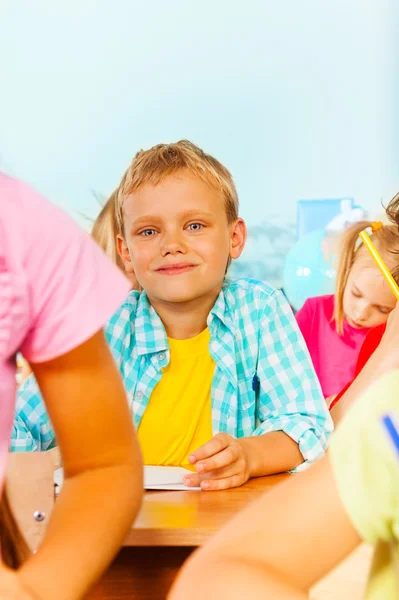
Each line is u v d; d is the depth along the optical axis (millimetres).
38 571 669
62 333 734
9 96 2453
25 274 713
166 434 1540
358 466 661
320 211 2381
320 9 2455
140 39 2457
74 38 2451
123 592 957
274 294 1604
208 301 1583
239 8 2455
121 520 738
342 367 2244
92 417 764
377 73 2447
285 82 2459
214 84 2471
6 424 713
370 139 2449
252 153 2455
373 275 2229
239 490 1149
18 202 730
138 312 1603
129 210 1587
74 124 2459
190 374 1572
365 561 1462
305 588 642
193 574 606
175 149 1594
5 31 2443
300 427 1346
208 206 1557
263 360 1551
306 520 650
